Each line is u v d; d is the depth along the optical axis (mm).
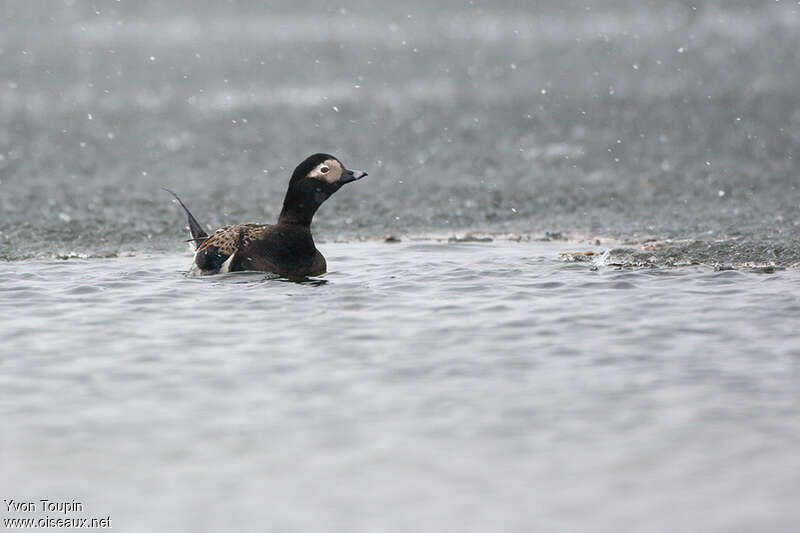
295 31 79125
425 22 83812
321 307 15711
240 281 17734
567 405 11172
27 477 9609
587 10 87000
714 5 83875
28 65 62188
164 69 60688
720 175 30844
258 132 41531
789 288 16625
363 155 36344
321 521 8766
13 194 29594
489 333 14055
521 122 42000
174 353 13242
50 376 12320
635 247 20703
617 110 43594
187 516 8891
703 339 13625
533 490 9227
